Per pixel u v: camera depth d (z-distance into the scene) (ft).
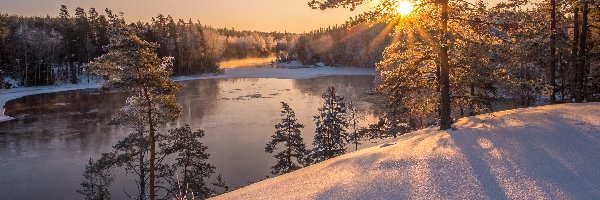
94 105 208.74
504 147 27.48
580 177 20.48
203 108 189.16
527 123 35.40
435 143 31.12
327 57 574.56
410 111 59.00
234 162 108.17
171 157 109.50
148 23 428.97
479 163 24.09
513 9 45.03
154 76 63.82
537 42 60.54
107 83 64.23
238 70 450.30
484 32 46.70
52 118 172.76
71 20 408.67
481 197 18.85
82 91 275.80
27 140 134.10
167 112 67.51
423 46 47.73
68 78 325.21
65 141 131.95
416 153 27.99
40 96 250.57
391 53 52.49
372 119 147.54
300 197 22.18
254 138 131.75
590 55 68.28
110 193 87.76
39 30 348.59
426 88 56.24
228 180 95.25
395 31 48.06
